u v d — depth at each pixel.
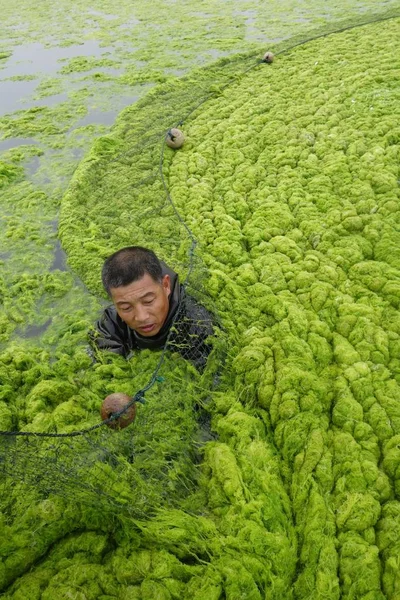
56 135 5.94
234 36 8.17
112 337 3.14
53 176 5.17
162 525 2.13
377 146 4.61
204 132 5.48
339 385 2.67
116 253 2.75
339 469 2.31
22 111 6.61
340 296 3.23
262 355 2.86
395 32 7.16
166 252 3.85
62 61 8.16
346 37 7.30
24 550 2.17
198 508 2.28
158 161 5.07
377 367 2.76
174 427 2.60
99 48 8.54
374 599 1.90
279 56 7.05
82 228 4.32
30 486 2.34
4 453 2.40
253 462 2.36
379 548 2.05
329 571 1.98
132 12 10.38
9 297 3.78
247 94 6.15
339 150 4.74
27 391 3.02
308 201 4.16
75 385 3.01
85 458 2.46
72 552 2.17
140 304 2.71
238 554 2.05
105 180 4.89
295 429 2.46
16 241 4.35
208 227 4.01
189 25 9.06
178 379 2.86
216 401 2.73
